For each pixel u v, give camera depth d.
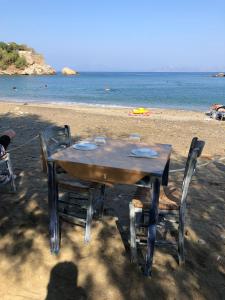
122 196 2.74
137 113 9.11
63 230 2.17
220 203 2.69
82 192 2.01
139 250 1.99
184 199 1.80
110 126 6.28
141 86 30.09
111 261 1.88
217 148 4.65
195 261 1.92
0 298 1.59
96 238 2.09
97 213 2.35
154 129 6.17
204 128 6.56
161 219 2.02
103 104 13.54
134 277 1.76
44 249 1.96
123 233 2.16
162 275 1.78
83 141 2.21
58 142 2.38
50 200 1.86
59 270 1.79
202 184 3.09
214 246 2.07
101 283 1.71
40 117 7.25
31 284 1.68
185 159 3.94
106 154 1.91
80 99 16.03
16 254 1.91
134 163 1.75
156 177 1.62
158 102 14.92
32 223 2.25
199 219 2.41
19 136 4.94
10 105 10.28
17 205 2.50
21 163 3.51
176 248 1.94
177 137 5.42
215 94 20.05
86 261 1.87
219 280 1.77
